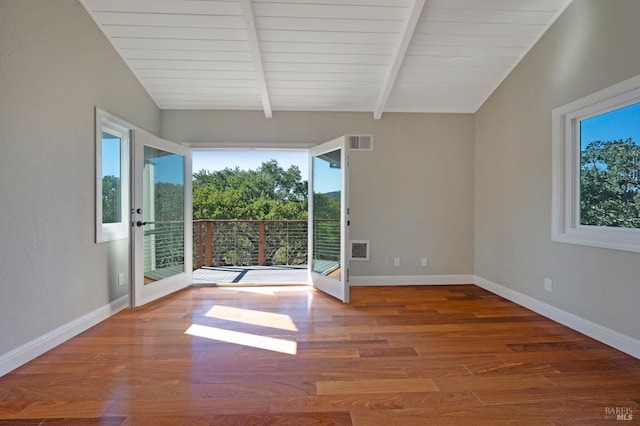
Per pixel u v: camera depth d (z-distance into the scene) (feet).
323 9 8.95
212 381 6.11
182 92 12.45
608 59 7.71
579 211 8.98
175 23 9.41
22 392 5.74
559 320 9.27
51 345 7.48
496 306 10.82
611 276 7.68
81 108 8.65
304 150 13.84
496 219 12.39
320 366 6.71
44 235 7.38
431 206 13.89
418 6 8.62
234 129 13.52
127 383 6.03
